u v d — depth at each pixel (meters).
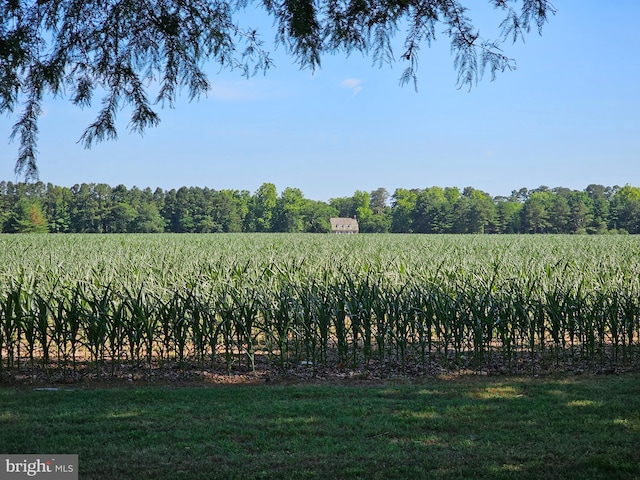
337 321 9.22
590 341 9.35
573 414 6.57
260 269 13.79
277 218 122.12
